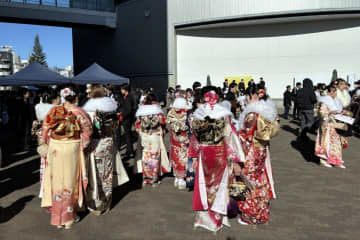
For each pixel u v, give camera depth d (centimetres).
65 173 371
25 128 884
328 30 2169
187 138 523
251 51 2355
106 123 419
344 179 564
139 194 504
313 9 2009
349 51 2138
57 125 367
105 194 424
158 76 2522
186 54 2494
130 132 773
